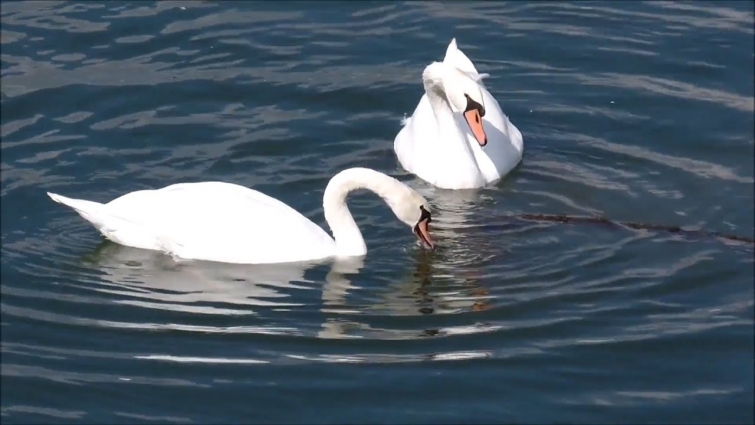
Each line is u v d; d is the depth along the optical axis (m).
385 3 22.53
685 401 13.76
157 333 14.74
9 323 14.94
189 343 14.56
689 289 15.71
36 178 17.81
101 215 16.27
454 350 14.44
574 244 16.59
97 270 16.02
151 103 19.58
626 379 14.05
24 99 19.59
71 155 18.31
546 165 18.67
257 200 16.39
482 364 14.20
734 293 15.63
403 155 18.66
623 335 14.74
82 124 19.06
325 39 21.36
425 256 16.23
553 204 17.70
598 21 22.12
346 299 15.38
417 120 18.73
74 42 21.14
